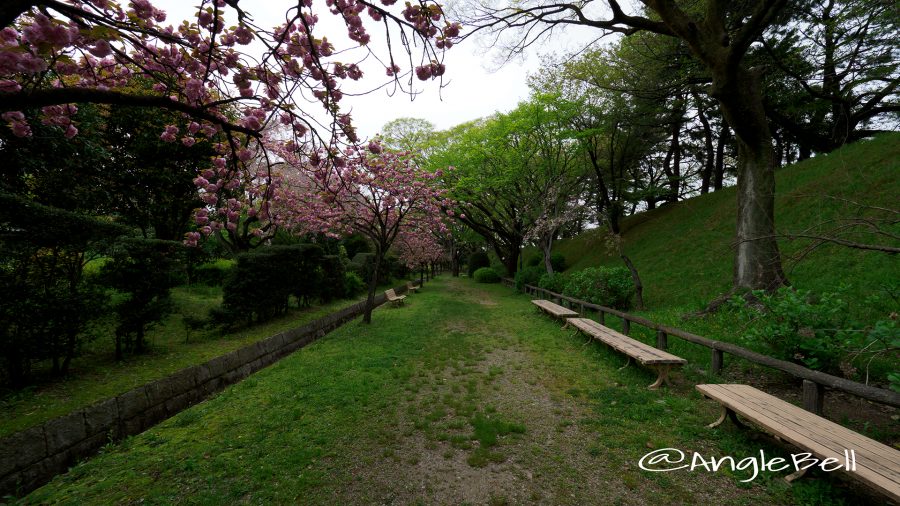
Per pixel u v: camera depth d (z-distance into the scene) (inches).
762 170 265.4
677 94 522.0
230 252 530.3
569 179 691.4
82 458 131.3
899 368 151.5
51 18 70.6
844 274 253.3
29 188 237.0
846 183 364.2
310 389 177.2
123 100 78.3
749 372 170.7
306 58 118.8
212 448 124.3
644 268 511.8
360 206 392.8
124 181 305.7
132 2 98.3
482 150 621.0
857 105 537.0
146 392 164.6
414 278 1214.9
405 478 104.6
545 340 271.1
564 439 123.3
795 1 366.6
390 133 888.3
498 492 97.1
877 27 353.1
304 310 422.9
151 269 226.8
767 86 450.0
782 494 89.2
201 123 124.6
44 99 67.5
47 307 167.9
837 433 90.9
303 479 104.1
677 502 89.4
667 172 913.5
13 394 153.9
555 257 829.8
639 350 180.5
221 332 295.1
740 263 276.2
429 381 188.2
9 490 108.3
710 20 255.4
